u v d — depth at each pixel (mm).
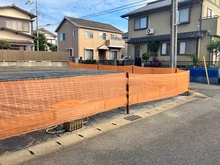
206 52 12391
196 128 3311
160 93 5141
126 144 2684
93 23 25219
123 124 3490
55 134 2998
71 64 16203
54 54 16781
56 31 26109
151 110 4469
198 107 4781
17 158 2273
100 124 3480
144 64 14820
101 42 24484
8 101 2445
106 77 3684
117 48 26062
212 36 12078
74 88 3158
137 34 16797
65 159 2275
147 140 2818
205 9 12867
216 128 3311
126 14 17109
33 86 2672
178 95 6340
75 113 3191
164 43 14531
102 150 2506
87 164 2178
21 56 15062
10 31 18062
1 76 6645
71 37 23516
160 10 14734
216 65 10938
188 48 13195
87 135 2980
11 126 2488
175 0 7680
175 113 4234
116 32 25828
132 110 4441
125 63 16203
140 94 4512
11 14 18688
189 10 13156
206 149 2541
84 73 8133
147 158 2318
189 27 13297
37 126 2746
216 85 8992
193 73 10320
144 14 15984
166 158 2316
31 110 2668
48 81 2830
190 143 2721
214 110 4504
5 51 14250
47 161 2225
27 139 2801
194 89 7723
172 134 3045
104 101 3693
